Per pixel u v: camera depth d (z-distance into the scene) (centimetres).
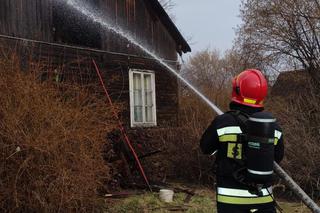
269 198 342
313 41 1645
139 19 1402
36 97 616
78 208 633
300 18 1706
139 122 1350
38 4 1072
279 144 360
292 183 362
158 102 1439
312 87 1070
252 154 326
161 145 1044
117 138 895
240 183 337
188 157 999
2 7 988
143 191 861
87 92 797
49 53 1080
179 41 1532
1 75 622
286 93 1404
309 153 835
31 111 601
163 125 1355
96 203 672
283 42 1777
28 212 587
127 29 1349
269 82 1783
